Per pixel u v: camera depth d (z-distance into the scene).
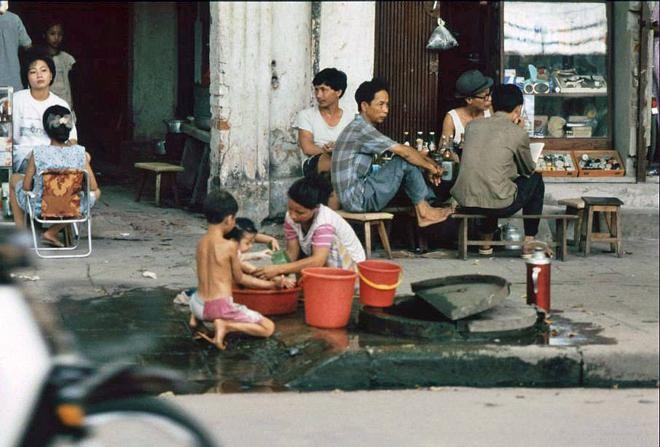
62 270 10.81
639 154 13.21
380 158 11.94
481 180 11.50
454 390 8.23
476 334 8.57
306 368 8.20
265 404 7.69
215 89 12.73
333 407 7.70
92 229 12.83
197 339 8.69
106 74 18.98
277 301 9.20
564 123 13.59
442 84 14.26
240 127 12.74
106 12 18.84
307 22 12.88
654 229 13.18
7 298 5.07
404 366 8.27
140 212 13.90
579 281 10.95
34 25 18.92
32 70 12.02
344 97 13.06
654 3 13.19
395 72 13.23
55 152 11.23
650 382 8.53
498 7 13.45
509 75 13.49
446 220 12.39
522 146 11.48
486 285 8.83
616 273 11.35
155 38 17.89
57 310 9.41
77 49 18.95
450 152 12.33
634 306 9.93
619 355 8.48
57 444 5.07
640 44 13.20
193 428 5.12
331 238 9.27
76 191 11.34
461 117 12.50
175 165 14.84
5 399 4.94
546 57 13.54
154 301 9.80
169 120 16.39
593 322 9.27
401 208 11.84
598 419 7.60
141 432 7.05
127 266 11.08
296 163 13.08
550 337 8.74
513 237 12.33
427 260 11.73
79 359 5.34
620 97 13.46
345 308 8.91
